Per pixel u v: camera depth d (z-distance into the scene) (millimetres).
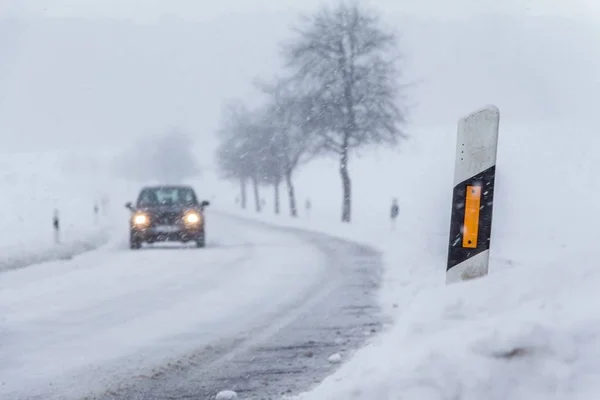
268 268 39469
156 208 55406
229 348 19016
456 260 10398
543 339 7629
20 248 48219
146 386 15289
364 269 38219
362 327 21438
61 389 15195
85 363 17500
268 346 19141
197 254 49062
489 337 7797
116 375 16297
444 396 7500
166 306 26531
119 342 20016
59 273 38250
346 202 101000
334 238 67438
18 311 25719
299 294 29219
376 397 7738
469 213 10312
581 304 8242
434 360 7801
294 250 52250
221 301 27609
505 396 7406
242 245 58188
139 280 34688
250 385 15055
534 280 8984
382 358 8883
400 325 9688
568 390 7312
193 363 17359
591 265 8867
